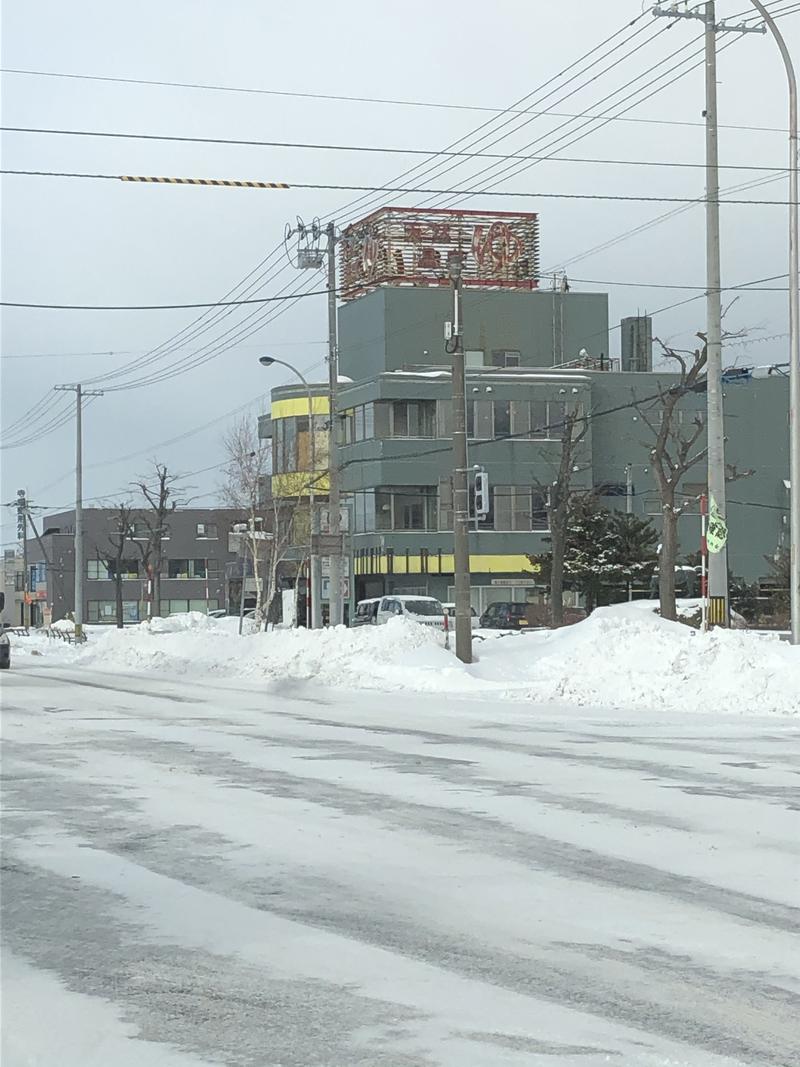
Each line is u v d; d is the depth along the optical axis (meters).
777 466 84.12
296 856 10.20
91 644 52.09
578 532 66.56
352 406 78.12
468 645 30.86
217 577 113.88
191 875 9.59
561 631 33.62
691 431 81.12
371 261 83.81
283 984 6.91
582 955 7.40
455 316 30.11
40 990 6.86
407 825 11.47
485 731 19.44
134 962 7.38
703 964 7.20
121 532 90.88
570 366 83.31
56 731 19.92
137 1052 5.89
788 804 12.38
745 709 22.22
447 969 7.16
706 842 10.55
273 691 28.78
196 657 38.31
